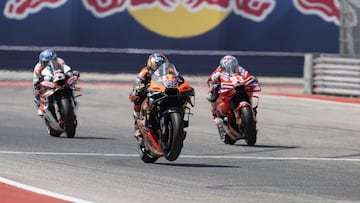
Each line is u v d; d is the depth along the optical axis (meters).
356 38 84.81
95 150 45.59
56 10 93.75
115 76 94.31
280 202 29.89
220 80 48.59
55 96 51.25
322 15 97.00
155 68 38.56
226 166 39.84
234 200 30.16
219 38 95.38
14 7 93.69
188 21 95.44
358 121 63.16
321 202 30.09
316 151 46.84
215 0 95.50
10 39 93.69
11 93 79.06
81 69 94.56
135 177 35.38
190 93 37.19
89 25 94.44
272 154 45.16
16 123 59.53
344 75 80.75
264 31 96.25
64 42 94.12
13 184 32.38
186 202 29.59
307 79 83.56
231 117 48.22
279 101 76.12
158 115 37.91
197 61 95.56
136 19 95.19
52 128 52.16
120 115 65.19
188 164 40.41
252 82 47.88
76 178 34.78
